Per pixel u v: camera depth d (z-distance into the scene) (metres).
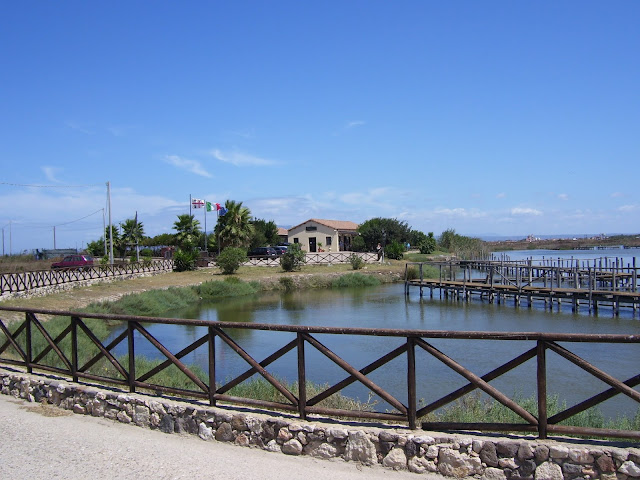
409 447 4.70
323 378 12.86
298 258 47.12
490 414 7.75
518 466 4.38
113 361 6.73
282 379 11.44
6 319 18.64
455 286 31.00
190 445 5.48
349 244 70.12
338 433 4.96
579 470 4.21
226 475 4.63
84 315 7.05
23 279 24.03
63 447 5.42
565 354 4.34
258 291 38.72
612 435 4.27
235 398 5.74
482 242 83.31
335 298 33.47
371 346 17.05
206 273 45.09
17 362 8.10
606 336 4.15
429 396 10.99
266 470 4.75
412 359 4.86
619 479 4.12
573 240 138.12
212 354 5.86
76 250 67.62
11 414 6.73
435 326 21.75
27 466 4.89
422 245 70.44
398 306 28.94
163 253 67.19
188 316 25.97
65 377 7.89
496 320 23.17
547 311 25.66
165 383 10.28
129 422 6.27
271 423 5.28
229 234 55.00
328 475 4.63
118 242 68.56
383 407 9.69
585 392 11.27
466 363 14.19
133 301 26.11
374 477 4.60
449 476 4.55
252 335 19.52
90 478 4.59
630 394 4.13
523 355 4.52
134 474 4.67
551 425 4.46
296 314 26.30
